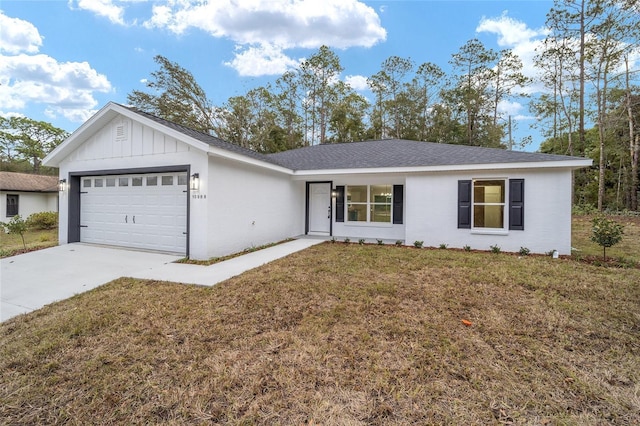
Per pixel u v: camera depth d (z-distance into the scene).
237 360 2.71
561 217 7.46
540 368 2.57
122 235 8.05
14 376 2.51
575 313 3.73
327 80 29.05
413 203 8.97
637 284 4.84
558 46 18.72
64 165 8.69
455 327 3.35
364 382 2.38
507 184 7.96
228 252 7.43
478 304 4.03
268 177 9.27
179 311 3.82
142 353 2.84
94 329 3.35
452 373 2.49
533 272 5.62
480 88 26.53
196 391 2.29
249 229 8.30
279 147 27.91
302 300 4.19
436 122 27.45
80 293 4.62
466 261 6.62
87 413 2.09
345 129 28.00
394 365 2.61
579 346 2.94
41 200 18.61
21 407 2.15
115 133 7.82
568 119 19.50
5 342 3.10
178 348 2.92
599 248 8.35
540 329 3.30
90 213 8.56
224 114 27.56
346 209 11.14
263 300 4.19
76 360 2.75
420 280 5.14
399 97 28.14
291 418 2.01
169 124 7.13
